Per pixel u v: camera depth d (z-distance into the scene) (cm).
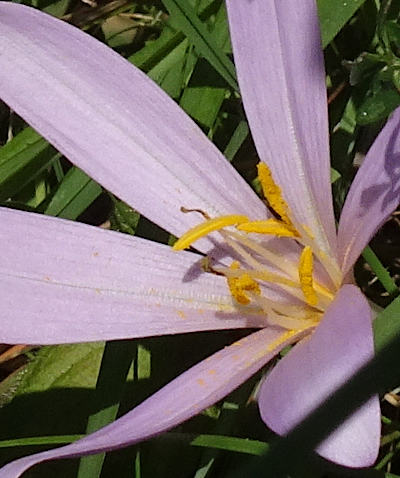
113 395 18
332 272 18
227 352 17
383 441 19
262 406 15
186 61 21
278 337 17
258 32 18
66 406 20
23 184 21
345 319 16
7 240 17
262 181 17
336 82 22
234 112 22
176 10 20
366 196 17
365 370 14
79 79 18
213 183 18
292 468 15
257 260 18
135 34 23
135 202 18
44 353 20
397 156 17
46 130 18
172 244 20
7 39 18
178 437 19
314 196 18
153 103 18
